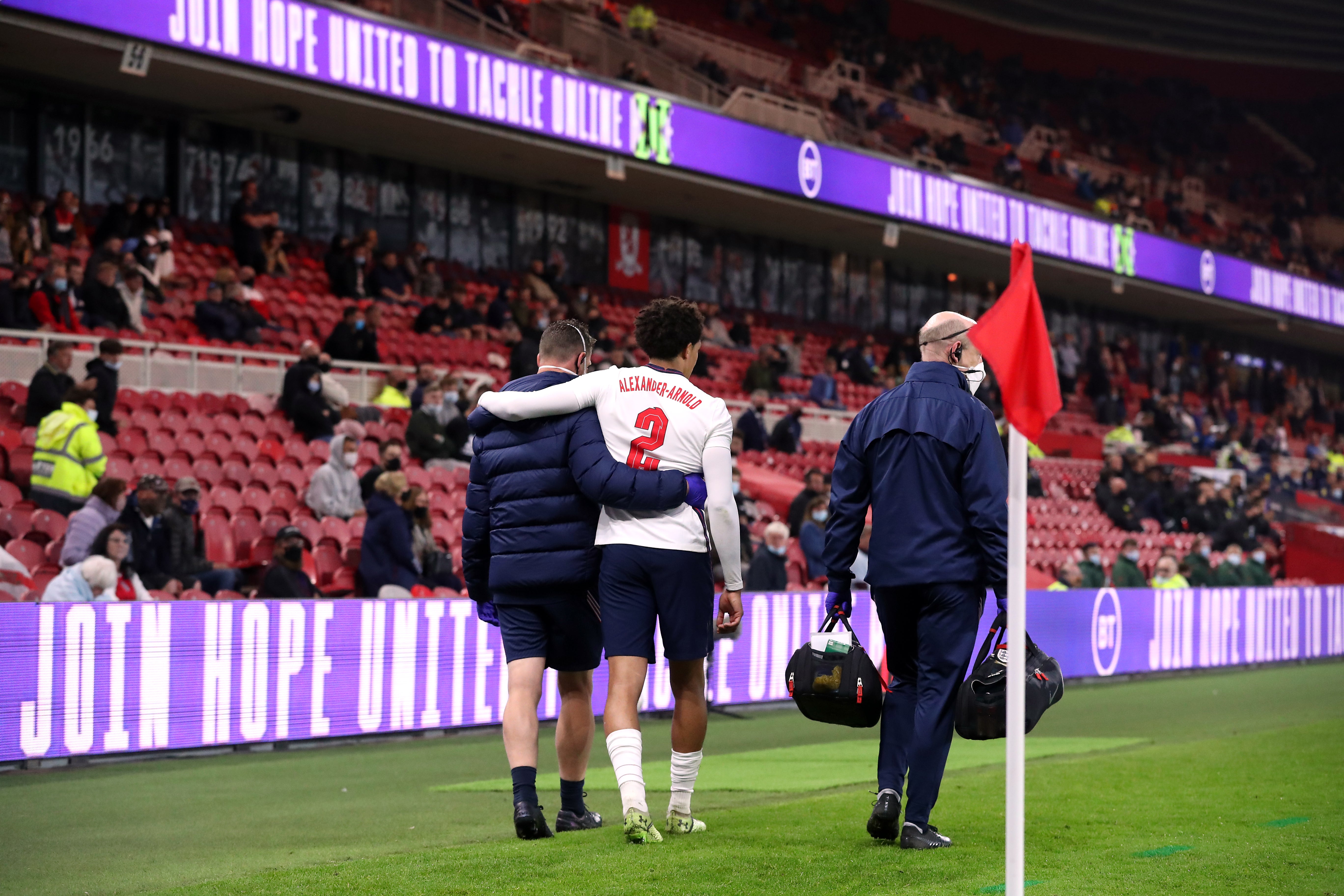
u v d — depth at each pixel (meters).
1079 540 16.77
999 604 3.74
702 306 20.47
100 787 5.70
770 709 9.36
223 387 12.48
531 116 14.99
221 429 11.44
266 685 6.83
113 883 3.68
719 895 3.13
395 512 8.70
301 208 16.70
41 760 6.22
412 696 7.49
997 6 33.62
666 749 7.11
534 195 19.39
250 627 6.77
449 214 18.34
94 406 10.01
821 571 10.55
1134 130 34.38
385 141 16.62
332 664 7.11
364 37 13.27
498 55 14.62
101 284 11.77
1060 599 11.31
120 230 13.14
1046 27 34.62
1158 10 34.72
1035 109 32.28
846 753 6.95
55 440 8.88
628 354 17.05
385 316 15.30
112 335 11.61
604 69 16.38
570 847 3.78
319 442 11.60
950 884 3.23
